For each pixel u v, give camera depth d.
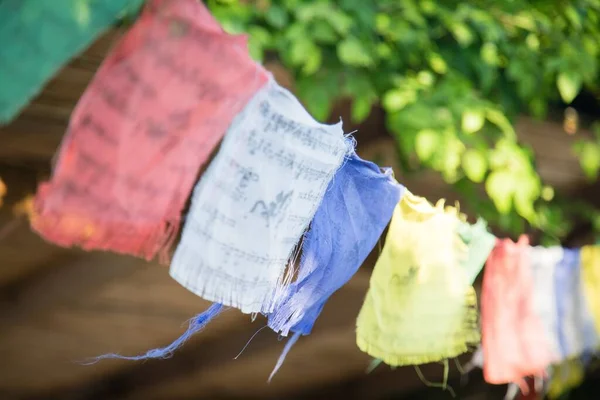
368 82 1.84
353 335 2.37
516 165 1.91
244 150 0.93
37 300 1.72
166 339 2.15
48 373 2.24
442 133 1.82
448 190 2.12
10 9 0.73
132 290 1.94
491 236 1.36
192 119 0.88
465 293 1.33
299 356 2.45
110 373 2.30
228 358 2.25
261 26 1.75
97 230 0.85
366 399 2.74
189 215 0.92
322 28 1.77
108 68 0.82
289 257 1.07
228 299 0.96
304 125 0.96
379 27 1.87
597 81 2.28
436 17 2.03
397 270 1.27
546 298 1.48
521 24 2.13
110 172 0.84
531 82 2.10
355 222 1.14
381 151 2.01
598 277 1.52
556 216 2.25
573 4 2.24
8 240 1.59
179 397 2.44
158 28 0.83
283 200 0.98
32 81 0.74
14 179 1.48
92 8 0.75
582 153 2.23
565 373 1.87
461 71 2.03
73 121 0.81
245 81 0.89
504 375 1.44
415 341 1.31
